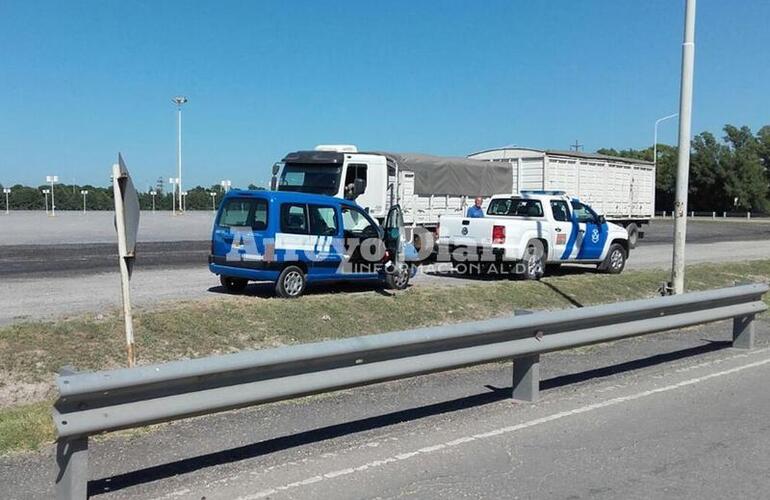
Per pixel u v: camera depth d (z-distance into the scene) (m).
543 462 5.58
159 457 5.58
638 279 17.59
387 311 12.39
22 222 45.19
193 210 91.00
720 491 5.05
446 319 12.64
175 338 9.67
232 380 5.11
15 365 8.12
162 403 4.75
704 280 18.80
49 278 15.44
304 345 5.48
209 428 6.33
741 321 10.27
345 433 6.27
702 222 68.00
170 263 19.27
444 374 8.59
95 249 23.39
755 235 42.75
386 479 5.20
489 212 18.70
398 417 6.78
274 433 6.24
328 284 15.16
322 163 19.47
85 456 4.57
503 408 7.11
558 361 9.42
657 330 8.58
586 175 29.06
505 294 14.56
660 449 5.91
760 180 95.19
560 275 18.23
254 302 11.78
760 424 6.63
